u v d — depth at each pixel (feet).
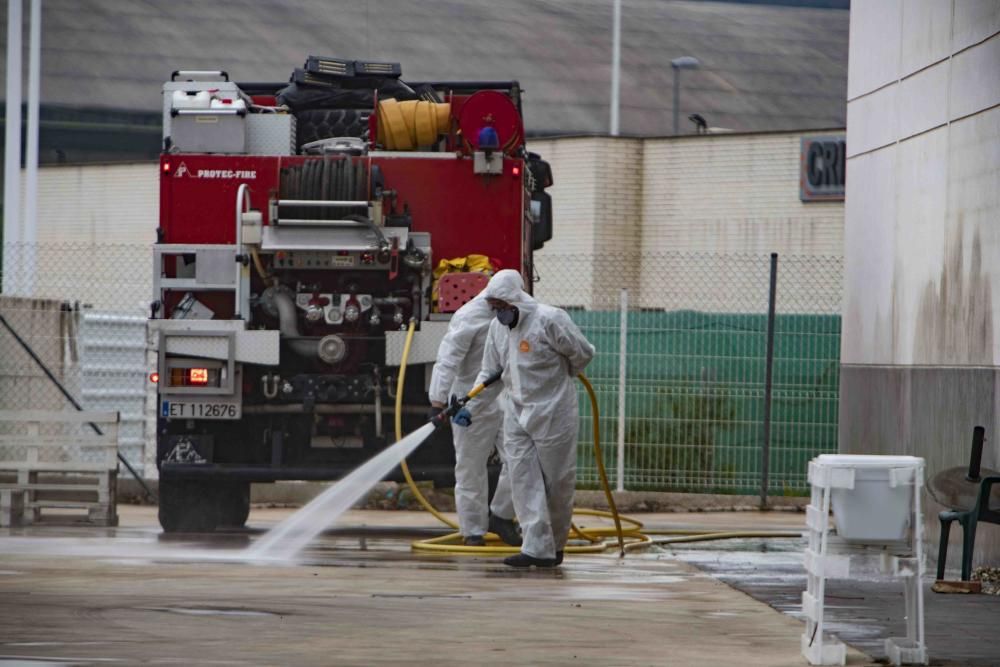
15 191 261.85
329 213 110.52
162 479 114.93
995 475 85.15
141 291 268.00
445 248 114.73
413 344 111.45
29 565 89.25
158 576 84.23
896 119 112.78
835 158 287.28
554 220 305.12
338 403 112.98
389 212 113.19
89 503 125.70
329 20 491.72
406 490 150.41
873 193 118.62
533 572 91.20
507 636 63.67
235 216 114.42
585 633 64.90
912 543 59.06
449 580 85.35
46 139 447.83
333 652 58.59
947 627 68.23
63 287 261.44
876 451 116.37
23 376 154.10
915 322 107.14
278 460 113.70
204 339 111.96
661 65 501.56
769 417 151.74
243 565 91.81
